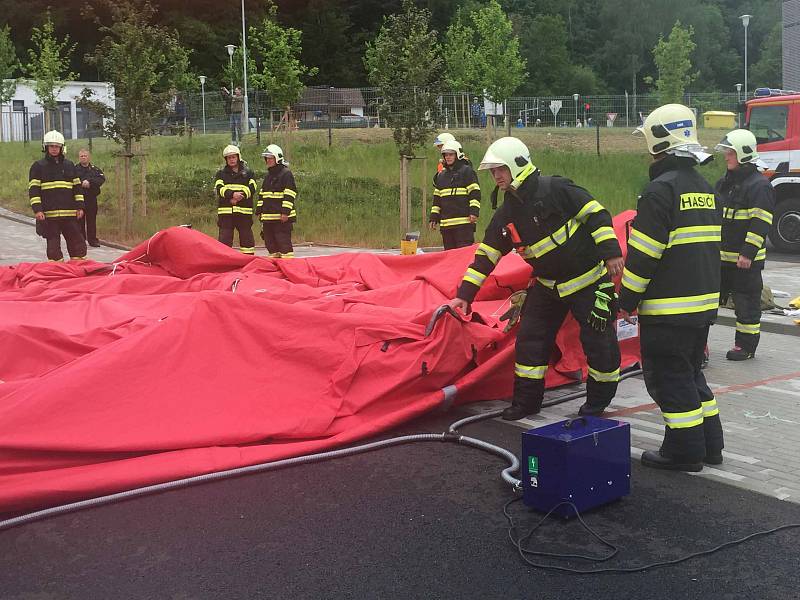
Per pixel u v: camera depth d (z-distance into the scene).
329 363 5.77
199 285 8.86
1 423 4.66
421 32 19.36
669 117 4.99
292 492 4.75
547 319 6.13
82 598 3.60
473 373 6.42
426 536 4.18
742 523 4.35
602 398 6.18
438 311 6.09
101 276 9.48
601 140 31.09
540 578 3.75
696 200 4.92
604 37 99.94
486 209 21.28
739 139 7.98
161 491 4.72
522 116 34.72
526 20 90.19
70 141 31.39
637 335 7.63
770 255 16.61
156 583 3.72
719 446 5.22
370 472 5.07
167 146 28.23
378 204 21.70
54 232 12.57
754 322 8.08
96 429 4.88
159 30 18.03
